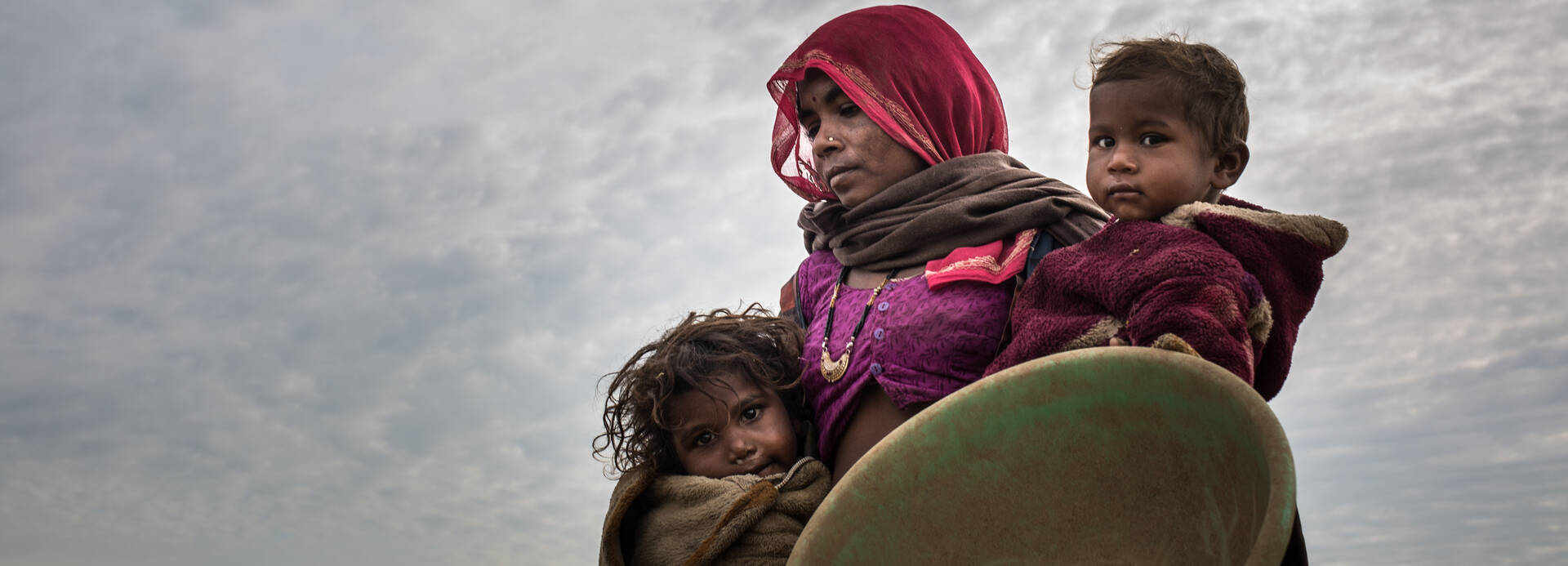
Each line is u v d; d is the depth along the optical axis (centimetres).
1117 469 161
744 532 223
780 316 274
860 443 239
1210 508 149
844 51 273
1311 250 181
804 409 254
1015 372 168
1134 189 188
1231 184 196
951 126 276
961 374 232
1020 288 234
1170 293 166
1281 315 178
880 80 270
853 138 272
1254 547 125
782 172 329
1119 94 191
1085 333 180
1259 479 137
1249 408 138
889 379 235
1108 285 178
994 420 170
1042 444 167
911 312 239
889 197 265
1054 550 165
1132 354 156
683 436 239
